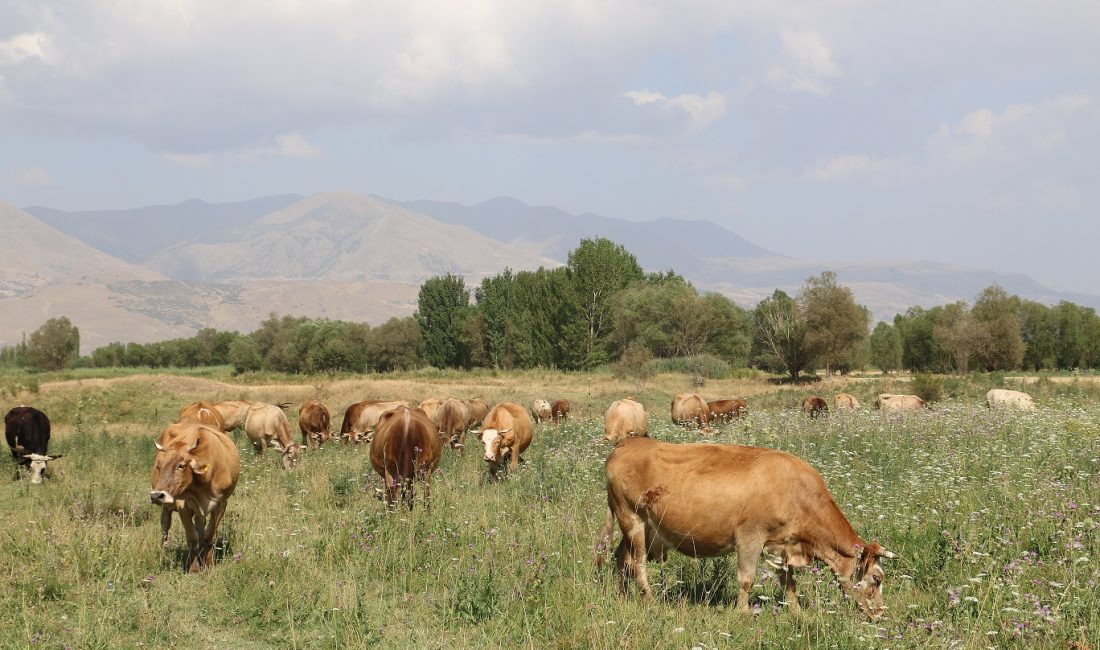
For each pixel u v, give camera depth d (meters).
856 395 41.16
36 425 16.89
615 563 8.56
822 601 7.03
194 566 9.31
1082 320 86.50
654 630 6.89
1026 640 6.43
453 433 21.44
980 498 9.69
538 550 8.95
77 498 13.12
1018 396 27.84
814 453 13.86
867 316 63.09
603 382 56.94
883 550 7.41
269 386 50.16
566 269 84.75
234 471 10.16
